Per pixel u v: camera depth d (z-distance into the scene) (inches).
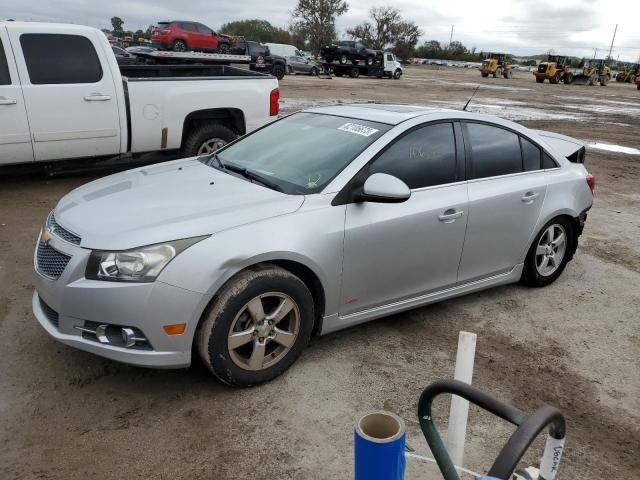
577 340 165.8
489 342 161.0
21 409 120.4
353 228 137.8
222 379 125.6
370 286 146.3
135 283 115.7
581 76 2052.2
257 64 1235.2
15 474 102.9
